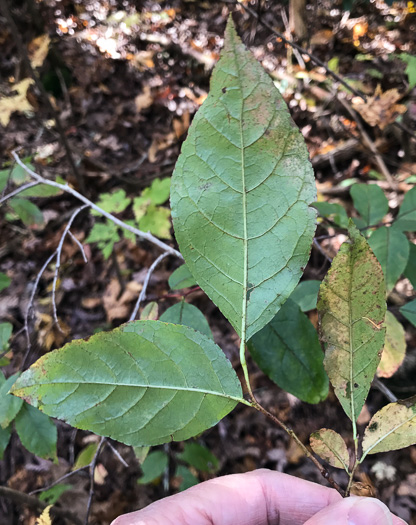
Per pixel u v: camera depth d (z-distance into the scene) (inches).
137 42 33.1
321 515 5.3
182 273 8.5
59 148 23.1
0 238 23.0
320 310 4.4
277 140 4.3
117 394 4.2
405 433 4.4
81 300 21.4
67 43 31.1
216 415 4.3
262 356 6.8
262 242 4.4
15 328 19.6
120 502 15.3
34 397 4.1
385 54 24.8
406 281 16.8
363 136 20.7
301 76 22.8
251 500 7.6
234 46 4.2
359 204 11.0
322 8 27.6
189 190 4.5
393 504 14.5
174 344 4.4
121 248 21.8
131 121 29.0
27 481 16.0
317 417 16.4
